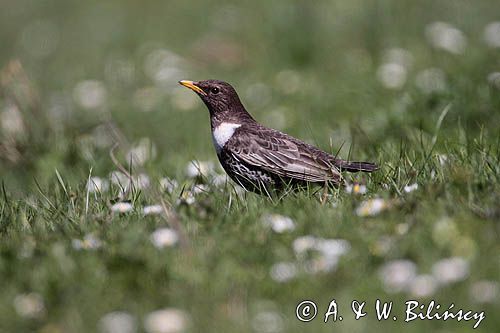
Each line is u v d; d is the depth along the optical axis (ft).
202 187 38.75
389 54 64.18
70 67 77.92
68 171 47.57
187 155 48.83
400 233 29.07
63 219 34.12
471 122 46.65
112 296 27.04
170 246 29.60
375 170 36.91
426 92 49.83
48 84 72.84
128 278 27.43
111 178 41.50
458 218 29.43
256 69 70.28
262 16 80.18
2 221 34.47
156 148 51.83
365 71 61.82
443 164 35.60
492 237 28.04
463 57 59.36
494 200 30.45
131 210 34.47
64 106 63.98
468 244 27.45
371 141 44.47
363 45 69.21
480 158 35.60
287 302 26.48
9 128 52.75
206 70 72.23
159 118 61.00
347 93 57.47
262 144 39.09
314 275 27.17
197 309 26.20
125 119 60.90
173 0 95.25
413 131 44.96
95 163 47.16
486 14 71.36
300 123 55.26
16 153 50.98
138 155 48.73
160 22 88.02
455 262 26.40
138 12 93.91
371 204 30.91
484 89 48.47
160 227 31.50
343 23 72.02
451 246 27.68
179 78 69.46
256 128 40.34
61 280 27.63
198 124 59.52
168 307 26.45
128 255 28.27
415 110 47.80
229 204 33.99
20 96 55.57
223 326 25.32
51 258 28.81
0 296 27.20
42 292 27.07
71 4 101.19
